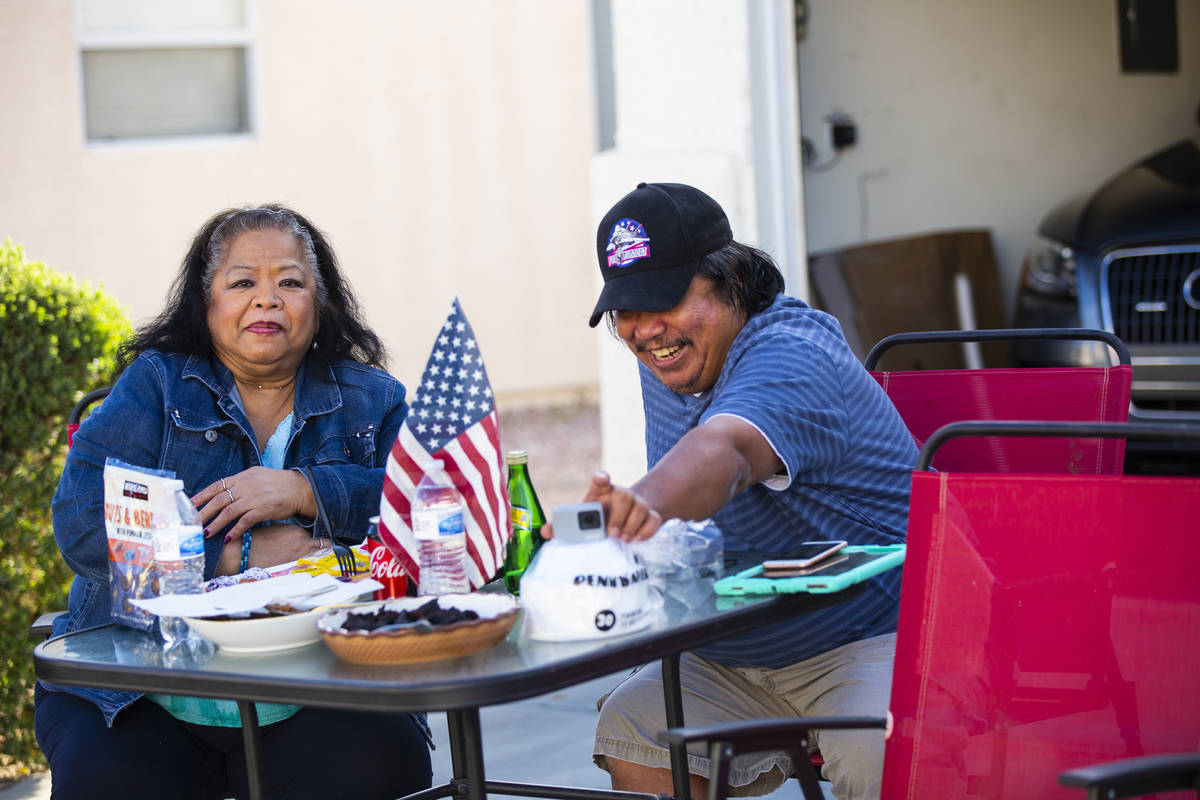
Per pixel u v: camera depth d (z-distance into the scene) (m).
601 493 2.29
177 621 2.46
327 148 10.80
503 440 10.07
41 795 4.22
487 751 4.47
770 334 2.74
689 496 2.39
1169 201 5.98
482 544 2.58
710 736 2.08
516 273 11.40
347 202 10.89
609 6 10.80
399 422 3.31
